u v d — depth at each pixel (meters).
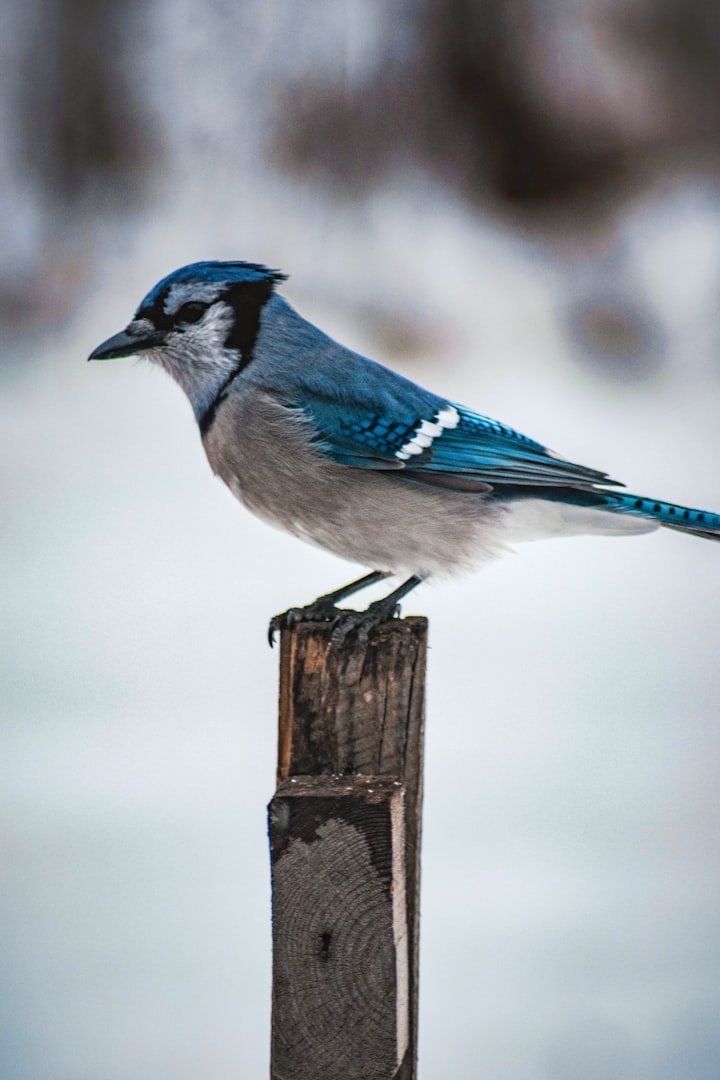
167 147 23.84
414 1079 5.27
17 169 23.20
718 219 22.72
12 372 19.72
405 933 4.93
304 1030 4.74
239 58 24.33
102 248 22.00
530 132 23.48
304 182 23.58
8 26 23.77
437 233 22.75
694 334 20.66
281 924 4.76
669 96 23.94
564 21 24.19
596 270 21.95
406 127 23.98
